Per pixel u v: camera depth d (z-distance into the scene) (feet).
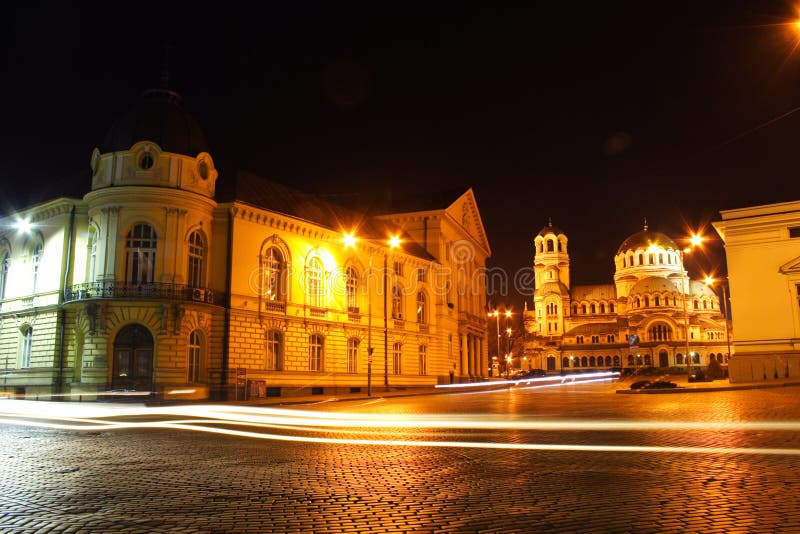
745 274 143.13
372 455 39.91
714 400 85.97
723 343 383.04
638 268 440.04
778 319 138.51
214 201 121.39
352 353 154.20
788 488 27.53
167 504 26.11
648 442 43.60
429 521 22.90
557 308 456.45
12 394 120.47
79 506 25.90
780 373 135.33
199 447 44.70
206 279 119.55
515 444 44.29
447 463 36.04
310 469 34.50
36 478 32.30
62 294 118.62
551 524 22.22
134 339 109.09
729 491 27.07
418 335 182.29
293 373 133.08
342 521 23.06
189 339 114.11
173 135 116.47
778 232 140.77
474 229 239.50
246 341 123.03
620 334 421.18
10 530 22.41
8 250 138.51
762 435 45.62
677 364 384.88
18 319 128.06
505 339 418.51
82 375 107.65
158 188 111.65
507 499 26.37
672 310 401.29
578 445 42.93
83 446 45.44
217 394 114.73
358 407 94.32
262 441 48.21
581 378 315.58
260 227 129.18
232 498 27.12
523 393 140.46
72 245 120.47
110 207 111.96
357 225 164.86
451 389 171.63
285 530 21.91
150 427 60.39
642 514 23.41
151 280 111.24
